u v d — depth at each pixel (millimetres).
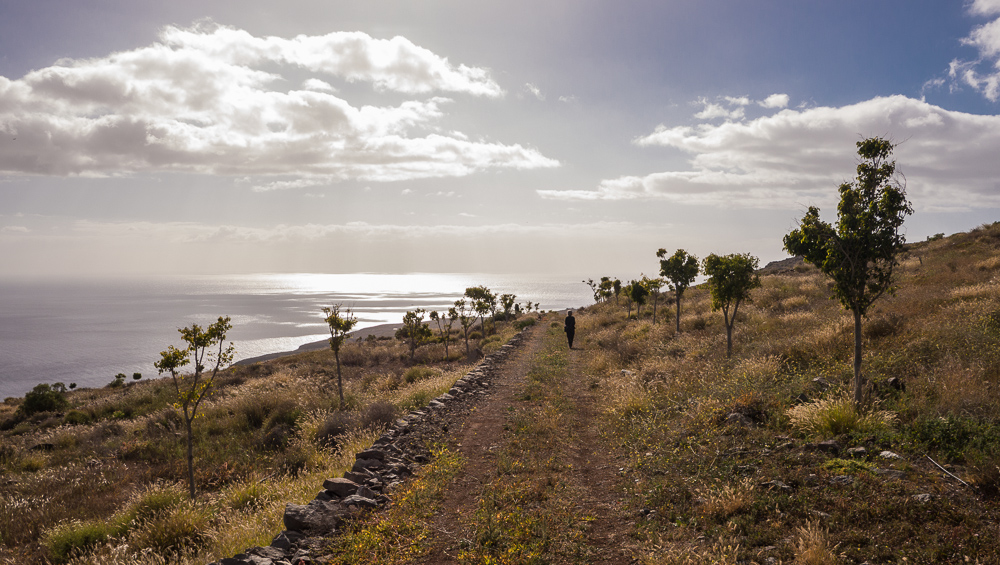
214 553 6020
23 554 7660
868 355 10008
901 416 6809
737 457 6422
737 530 4598
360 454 8195
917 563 3682
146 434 16062
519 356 22000
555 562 4453
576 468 7207
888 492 4789
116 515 8344
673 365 13367
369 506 6031
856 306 7727
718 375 11055
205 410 17297
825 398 8047
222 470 11188
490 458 7871
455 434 9469
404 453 8281
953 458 5371
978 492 4613
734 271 14086
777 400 8305
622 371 14258
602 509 5652
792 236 8594
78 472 12297
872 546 3975
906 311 14367
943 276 20969
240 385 27250
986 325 10539
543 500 5984
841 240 7848
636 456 7273
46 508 9750
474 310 41688
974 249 29109
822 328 13375
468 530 5281
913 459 5543
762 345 13211
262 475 10414
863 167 7871
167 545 6879
